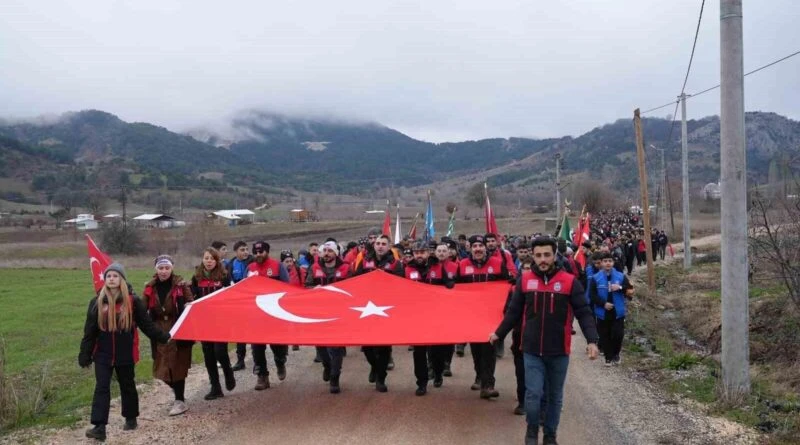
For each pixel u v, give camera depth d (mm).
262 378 10094
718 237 55344
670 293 22812
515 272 11109
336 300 9406
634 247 33469
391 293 9578
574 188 91812
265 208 120750
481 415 8516
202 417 8625
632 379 10508
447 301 9398
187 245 45688
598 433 7793
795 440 7352
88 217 79875
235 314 8906
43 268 34375
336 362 9719
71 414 8852
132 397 8117
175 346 8680
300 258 14711
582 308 6961
